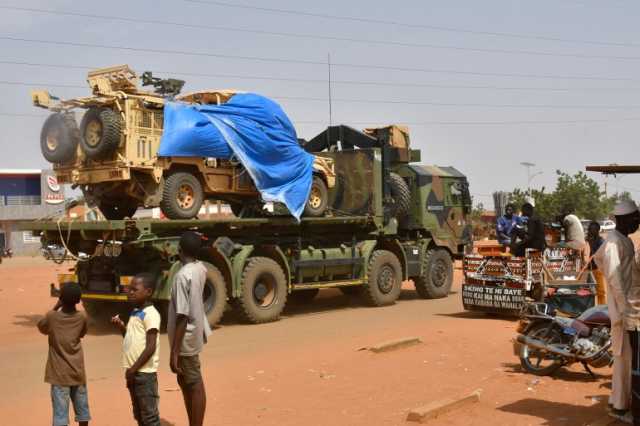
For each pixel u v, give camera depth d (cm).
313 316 1602
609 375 912
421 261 1891
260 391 853
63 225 1371
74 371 646
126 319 1523
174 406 796
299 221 1578
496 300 1441
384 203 1792
